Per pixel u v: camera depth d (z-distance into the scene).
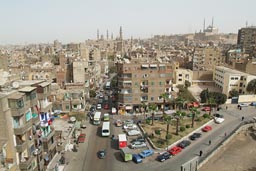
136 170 46.22
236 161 51.25
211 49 149.75
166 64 83.88
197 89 112.50
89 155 53.25
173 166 47.50
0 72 47.41
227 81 103.31
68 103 77.56
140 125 72.25
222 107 92.69
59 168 45.53
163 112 79.62
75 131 64.31
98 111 88.25
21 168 33.25
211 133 66.12
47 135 43.22
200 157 50.91
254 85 98.12
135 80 82.56
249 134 67.31
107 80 158.25
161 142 58.94
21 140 33.38
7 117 30.72
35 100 37.91
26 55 190.75
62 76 101.38
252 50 185.50
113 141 61.62
